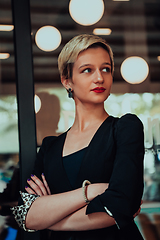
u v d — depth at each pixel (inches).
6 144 78.5
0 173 77.1
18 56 77.7
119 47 86.3
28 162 75.1
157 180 79.7
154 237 77.8
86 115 54.0
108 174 48.1
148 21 88.7
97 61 51.9
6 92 80.8
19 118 76.2
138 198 44.6
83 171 48.5
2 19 83.6
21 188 73.7
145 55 87.0
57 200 47.3
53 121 79.7
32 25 83.0
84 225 45.6
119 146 47.7
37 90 80.4
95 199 43.6
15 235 74.7
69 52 52.9
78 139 52.9
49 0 84.9
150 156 80.9
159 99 84.8
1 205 75.9
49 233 73.0
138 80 85.0
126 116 50.9
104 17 87.1
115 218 42.2
